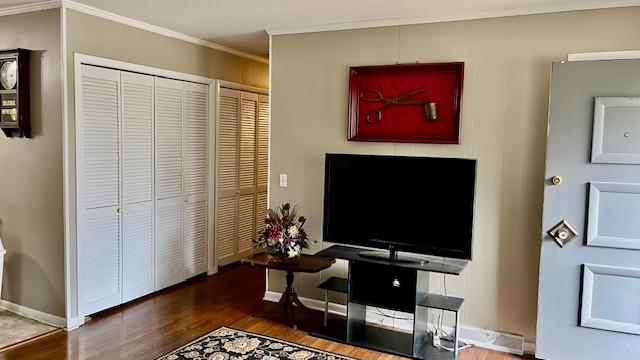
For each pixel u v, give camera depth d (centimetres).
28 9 357
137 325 371
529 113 334
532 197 335
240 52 527
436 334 357
